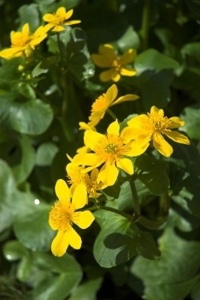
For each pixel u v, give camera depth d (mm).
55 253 448
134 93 586
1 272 661
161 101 570
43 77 550
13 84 568
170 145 461
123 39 615
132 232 469
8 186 651
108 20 624
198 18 592
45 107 562
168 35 640
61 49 547
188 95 629
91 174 446
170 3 636
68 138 621
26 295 629
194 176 501
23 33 533
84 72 552
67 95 589
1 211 650
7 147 643
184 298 579
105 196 458
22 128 557
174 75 601
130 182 460
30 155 629
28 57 530
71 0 581
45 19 529
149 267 577
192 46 611
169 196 506
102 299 635
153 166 457
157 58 588
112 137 443
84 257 635
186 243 574
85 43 545
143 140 437
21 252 640
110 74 552
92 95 603
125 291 633
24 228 620
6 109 561
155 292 570
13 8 667
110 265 463
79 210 487
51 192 630
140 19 643
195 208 500
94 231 615
